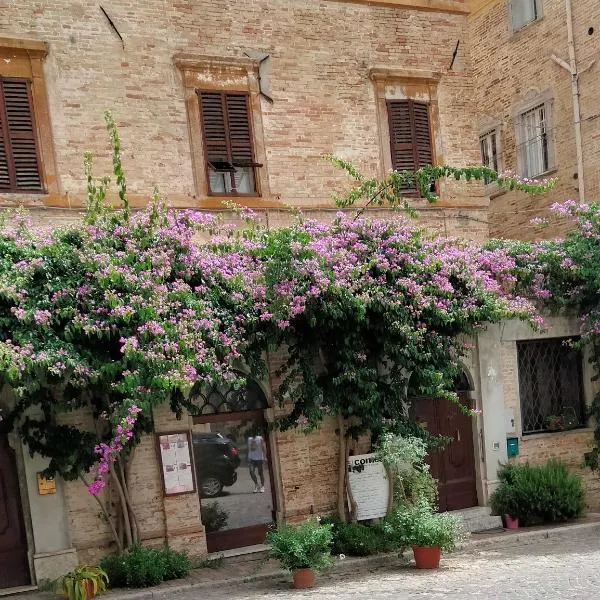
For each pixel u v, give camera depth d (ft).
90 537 34.60
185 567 34.14
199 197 39.91
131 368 30.22
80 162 37.45
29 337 28.91
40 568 33.32
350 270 34.73
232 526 38.19
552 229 55.98
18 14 36.55
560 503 42.06
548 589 27.27
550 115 56.34
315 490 39.60
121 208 37.63
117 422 29.58
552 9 55.93
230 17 41.16
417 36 45.91
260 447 39.09
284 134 42.11
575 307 45.91
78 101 37.58
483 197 47.29
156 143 39.17
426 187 38.52
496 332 44.24
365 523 38.68
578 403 47.06
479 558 35.73
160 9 39.58
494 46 61.93
